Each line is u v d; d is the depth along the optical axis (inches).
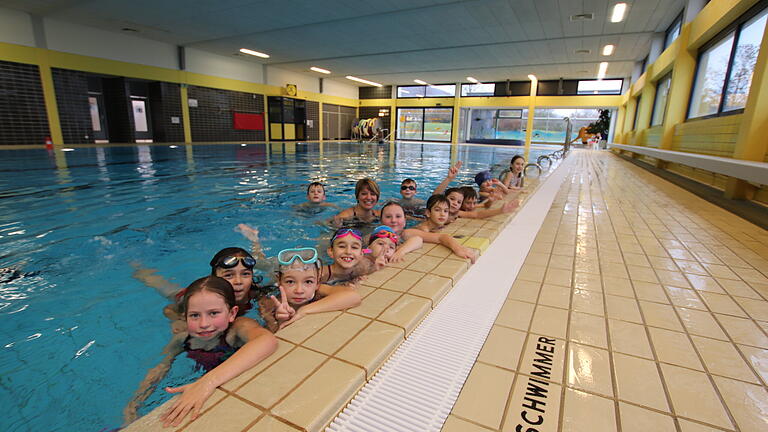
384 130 789.9
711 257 83.3
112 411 41.2
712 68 224.4
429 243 89.4
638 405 37.2
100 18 357.1
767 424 34.8
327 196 169.2
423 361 44.3
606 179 231.3
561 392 39.0
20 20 338.6
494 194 148.9
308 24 368.2
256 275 78.3
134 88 469.1
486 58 500.1
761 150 141.9
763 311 57.7
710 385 40.3
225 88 539.8
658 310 57.8
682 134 247.1
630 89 537.6
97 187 171.2
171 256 89.6
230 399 34.7
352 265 69.8
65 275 77.4
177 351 50.9
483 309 57.6
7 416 40.1
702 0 251.4
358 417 35.4
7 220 114.5
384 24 363.9
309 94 694.5
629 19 331.9
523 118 906.7
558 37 392.2
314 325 48.6
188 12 336.8
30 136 353.7
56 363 49.4
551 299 61.4
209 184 188.9
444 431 33.8
